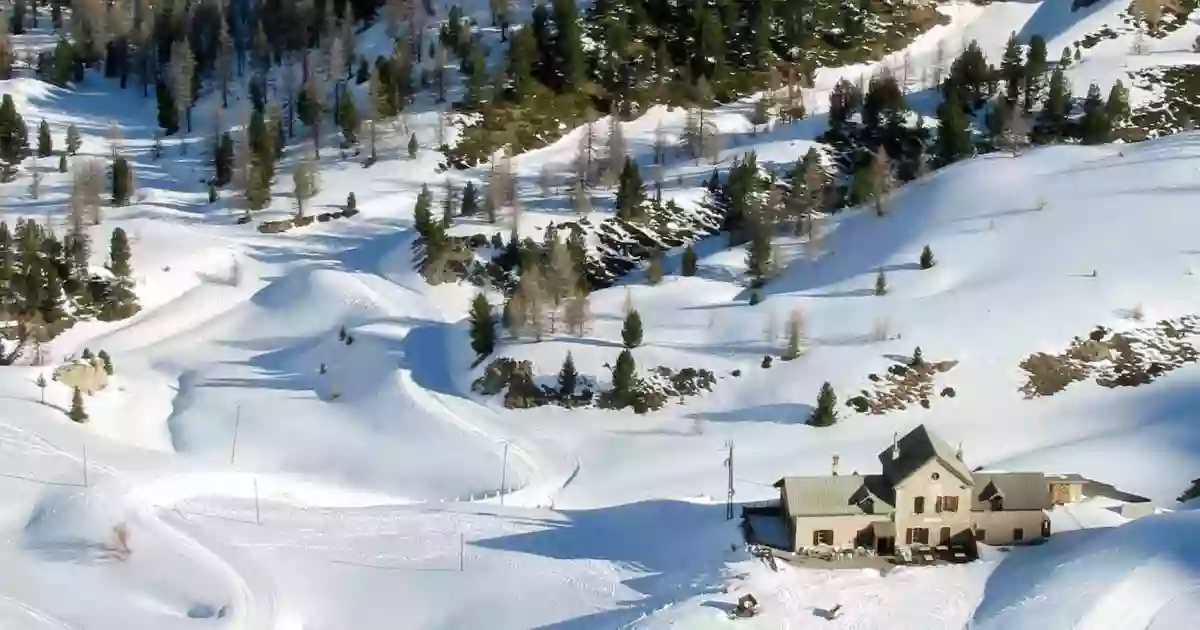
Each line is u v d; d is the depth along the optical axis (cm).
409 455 11812
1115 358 12888
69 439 11812
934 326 13288
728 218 16562
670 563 9475
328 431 12394
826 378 12662
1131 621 8469
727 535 9731
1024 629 8412
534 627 8762
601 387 12712
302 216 16825
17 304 14125
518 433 12150
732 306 14175
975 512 9488
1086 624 8419
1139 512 10144
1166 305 13450
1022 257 14412
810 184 16512
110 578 9444
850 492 9519
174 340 14562
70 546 9869
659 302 14462
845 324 13488
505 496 10900
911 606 8725
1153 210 14988
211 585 9300
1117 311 13362
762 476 11081
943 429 11988
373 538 10112
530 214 16325
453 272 15025
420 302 14638
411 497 11125
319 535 10169
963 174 16638
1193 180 15588
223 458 11988
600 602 9012
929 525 9462
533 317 13412
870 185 16762
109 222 16538
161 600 9169
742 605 8644
